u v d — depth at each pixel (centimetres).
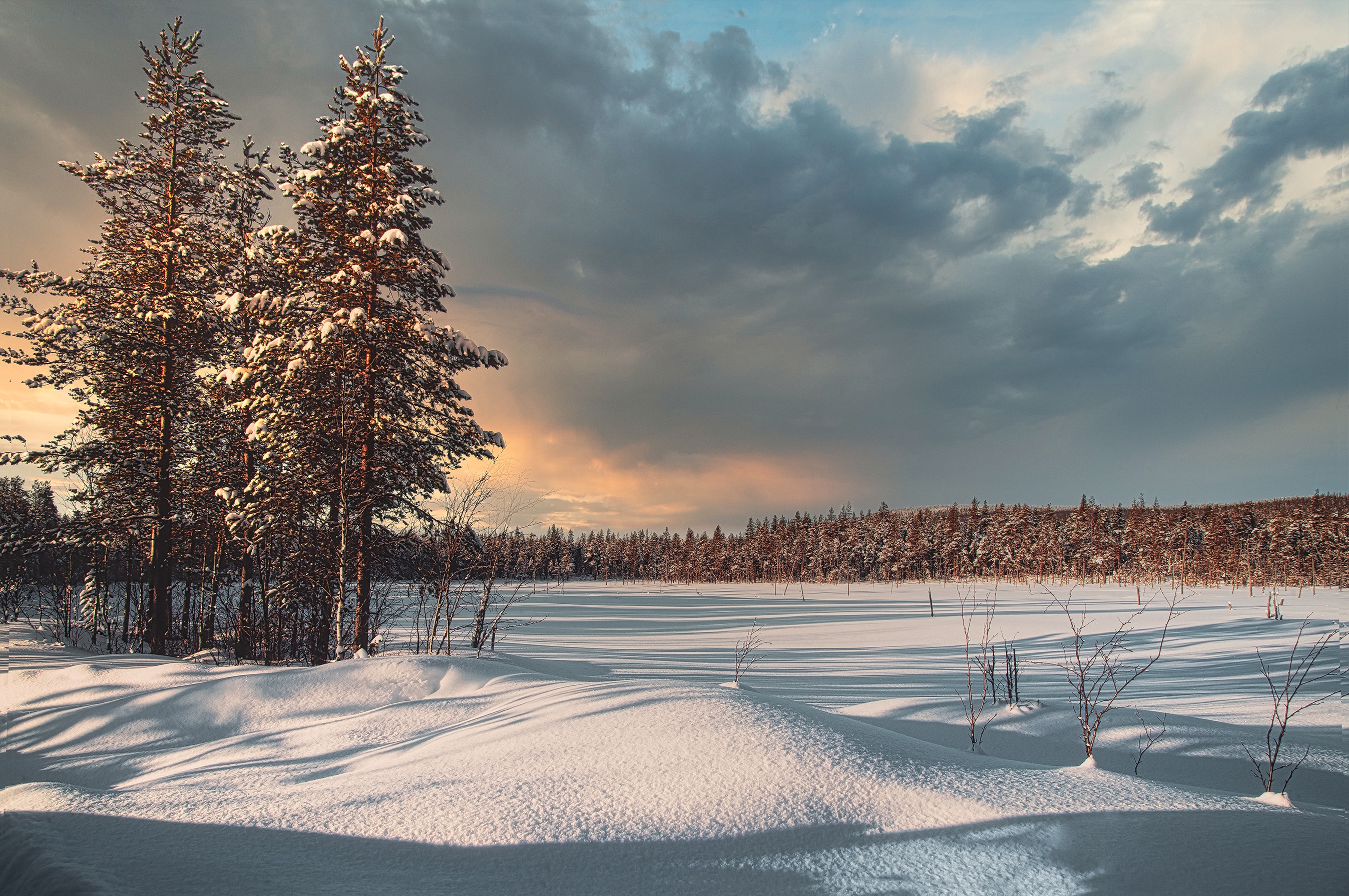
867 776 352
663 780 350
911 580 9331
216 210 1677
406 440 1288
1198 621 2695
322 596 1354
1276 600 3934
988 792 342
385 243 1192
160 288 1614
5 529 1547
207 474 1570
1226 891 253
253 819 322
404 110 1283
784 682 1255
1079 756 509
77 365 1524
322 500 1260
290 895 244
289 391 1208
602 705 468
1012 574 8444
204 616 1625
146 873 258
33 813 324
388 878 264
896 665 1653
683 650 2209
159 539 1543
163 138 1623
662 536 14700
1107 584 7338
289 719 627
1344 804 404
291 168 1548
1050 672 1448
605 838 297
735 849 289
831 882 265
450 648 1214
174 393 1569
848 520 10625
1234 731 546
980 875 269
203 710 636
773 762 364
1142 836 297
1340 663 1380
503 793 341
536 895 254
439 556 1265
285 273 1319
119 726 616
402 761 427
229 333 1597
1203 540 7356
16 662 987
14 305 1479
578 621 3925
